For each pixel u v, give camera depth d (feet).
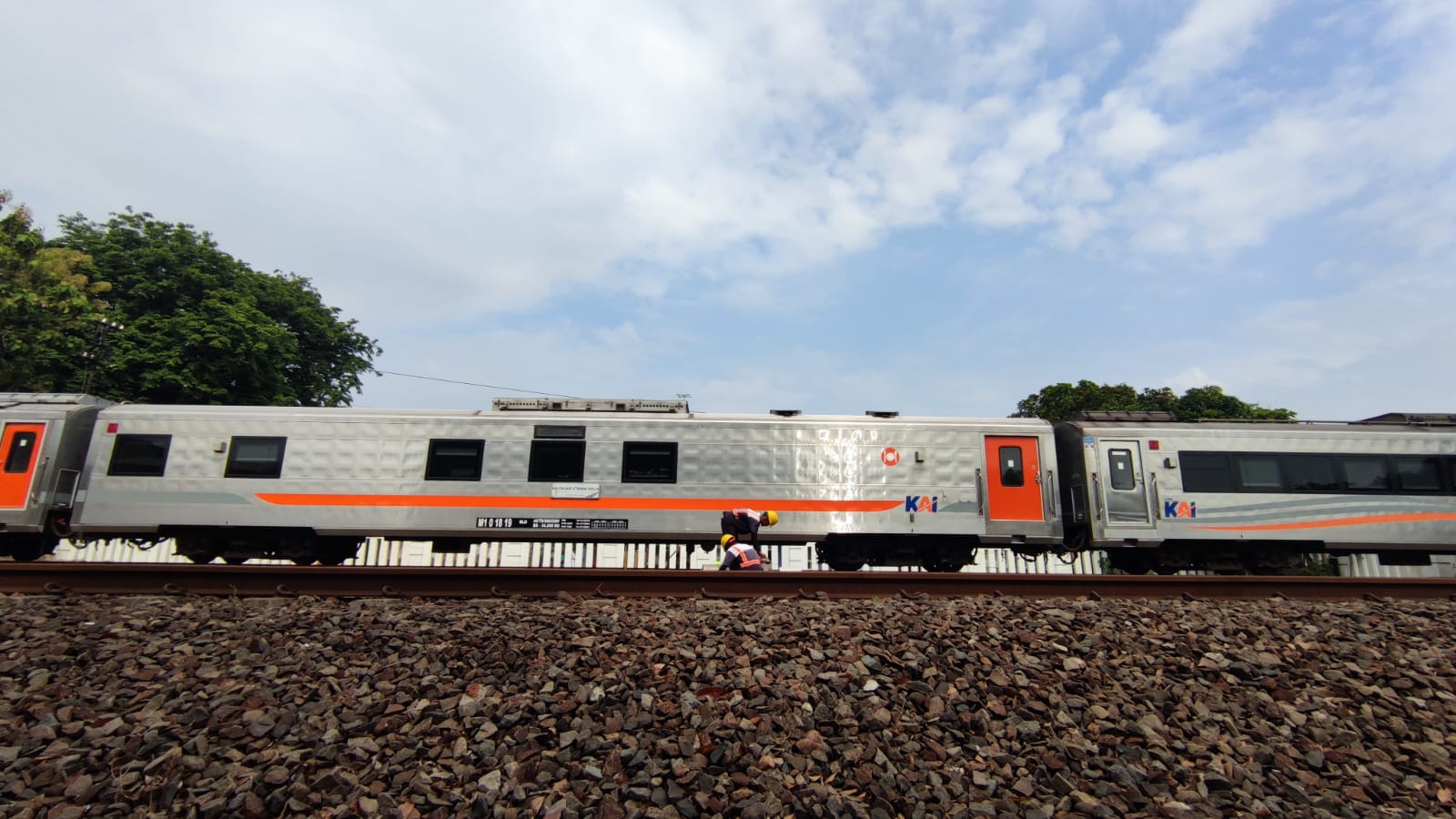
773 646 19.69
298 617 21.36
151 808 12.63
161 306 85.20
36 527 41.04
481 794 13.08
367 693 16.58
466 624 21.02
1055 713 16.63
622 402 45.50
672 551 49.16
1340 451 44.68
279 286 95.66
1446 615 25.39
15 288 61.00
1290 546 44.73
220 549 43.78
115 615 21.45
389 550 47.75
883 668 18.38
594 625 20.98
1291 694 17.92
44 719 15.03
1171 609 24.61
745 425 44.42
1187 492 44.11
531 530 42.63
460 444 43.14
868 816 13.20
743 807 13.08
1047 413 97.96
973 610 23.88
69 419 42.78
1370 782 14.71
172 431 42.24
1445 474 44.55
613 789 13.52
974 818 13.19
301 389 97.60
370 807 12.76
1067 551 46.93
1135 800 13.85
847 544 45.65
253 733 14.69
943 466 44.73
